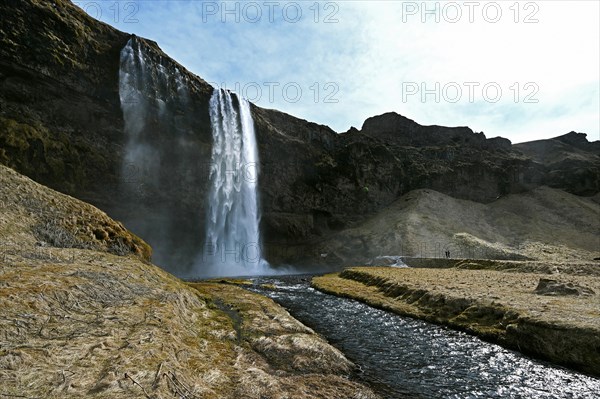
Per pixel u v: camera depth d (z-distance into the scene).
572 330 17.39
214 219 83.69
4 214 25.80
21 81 53.34
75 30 58.94
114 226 33.22
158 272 27.95
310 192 115.75
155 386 8.62
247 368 13.12
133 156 66.94
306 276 77.69
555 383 14.73
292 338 18.05
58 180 55.56
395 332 23.59
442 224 116.25
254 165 97.69
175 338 13.73
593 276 43.75
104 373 8.80
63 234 27.38
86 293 15.76
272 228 102.50
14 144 49.78
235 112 92.12
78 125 59.91
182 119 76.12
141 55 69.12
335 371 15.16
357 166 132.12
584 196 163.00
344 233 116.31
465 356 18.42
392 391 13.60
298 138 119.81
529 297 26.30
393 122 190.25
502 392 13.76
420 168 151.62
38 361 8.80
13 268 16.42
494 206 148.50
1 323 10.34
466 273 51.03
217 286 41.38
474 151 171.12
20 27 52.47
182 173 76.25
